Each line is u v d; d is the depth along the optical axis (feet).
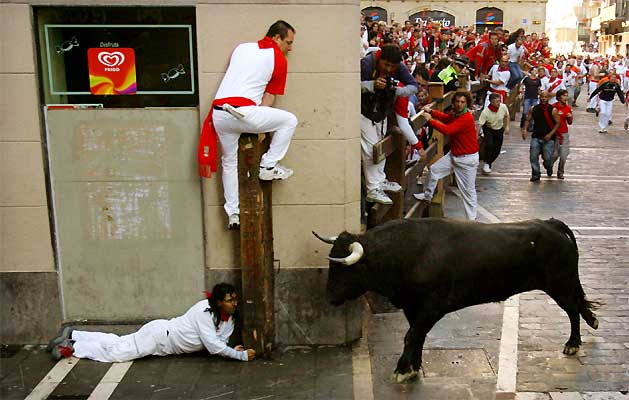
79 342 22.21
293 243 22.53
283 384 20.51
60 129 21.98
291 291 22.80
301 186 22.13
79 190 22.33
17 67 21.52
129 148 22.04
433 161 36.04
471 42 69.56
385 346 22.98
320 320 22.98
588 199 42.29
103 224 22.50
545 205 40.73
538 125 46.70
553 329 24.03
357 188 22.61
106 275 22.80
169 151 21.99
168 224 22.44
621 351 22.36
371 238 19.90
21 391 20.18
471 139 31.86
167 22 21.79
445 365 21.39
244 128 20.30
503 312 25.32
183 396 19.84
